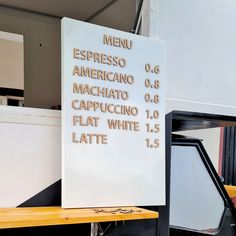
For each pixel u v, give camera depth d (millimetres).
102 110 1293
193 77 1597
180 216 1584
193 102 1594
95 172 1260
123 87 1353
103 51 1309
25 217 1029
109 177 1290
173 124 1942
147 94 1413
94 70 1283
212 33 1661
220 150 3445
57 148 1271
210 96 1651
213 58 1665
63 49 1224
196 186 1668
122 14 2086
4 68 2623
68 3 2510
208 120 1718
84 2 2430
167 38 1513
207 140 3344
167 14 1512
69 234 1374
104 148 1287
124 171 1328
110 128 1307
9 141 1182
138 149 1371
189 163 1680
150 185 1389
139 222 1412
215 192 1714
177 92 1548
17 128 1197
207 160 1735
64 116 1210
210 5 1654
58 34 2848
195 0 1600
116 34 1344
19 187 1196
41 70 2771
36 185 1228
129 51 1376
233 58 1738
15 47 2672
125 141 1341
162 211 1445
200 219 1633
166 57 1510
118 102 1335
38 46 2764
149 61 1427
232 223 1720
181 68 1558
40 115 1239
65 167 1198
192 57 1594
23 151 1206
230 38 1729
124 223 1383
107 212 1173
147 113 1408
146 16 1470
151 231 1432
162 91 1456
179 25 1548
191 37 1588
